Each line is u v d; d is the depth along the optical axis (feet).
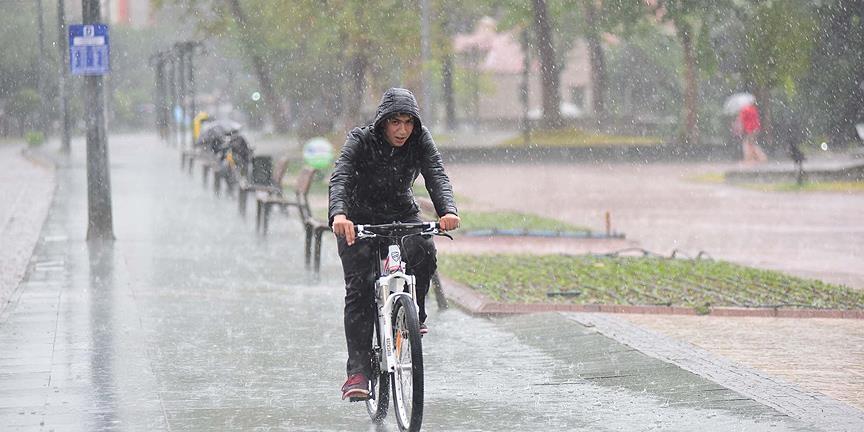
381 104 60.29
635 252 154.30
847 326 94.73
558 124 476.13
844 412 63.36
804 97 436.35
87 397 69.00
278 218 190.80
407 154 61.72
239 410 66.28
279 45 448.65
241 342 86.53
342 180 60.59
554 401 67.72
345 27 412.57
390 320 59.88
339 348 84.79
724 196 253.85
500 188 288.30
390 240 61.00
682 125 465.06
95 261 133.69
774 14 407.23
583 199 249.55
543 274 125.70
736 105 424.87
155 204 218.18
